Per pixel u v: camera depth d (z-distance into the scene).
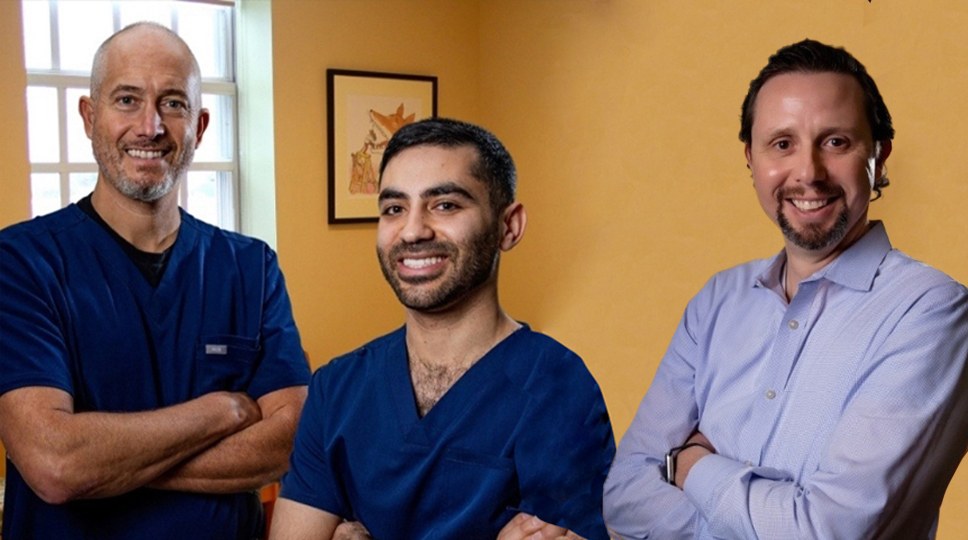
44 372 1.81
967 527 3.18
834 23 3.52
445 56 5.09
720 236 3.95
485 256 1.47
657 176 4.23
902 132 3.34
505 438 1.48
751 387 1.67
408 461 1.51
